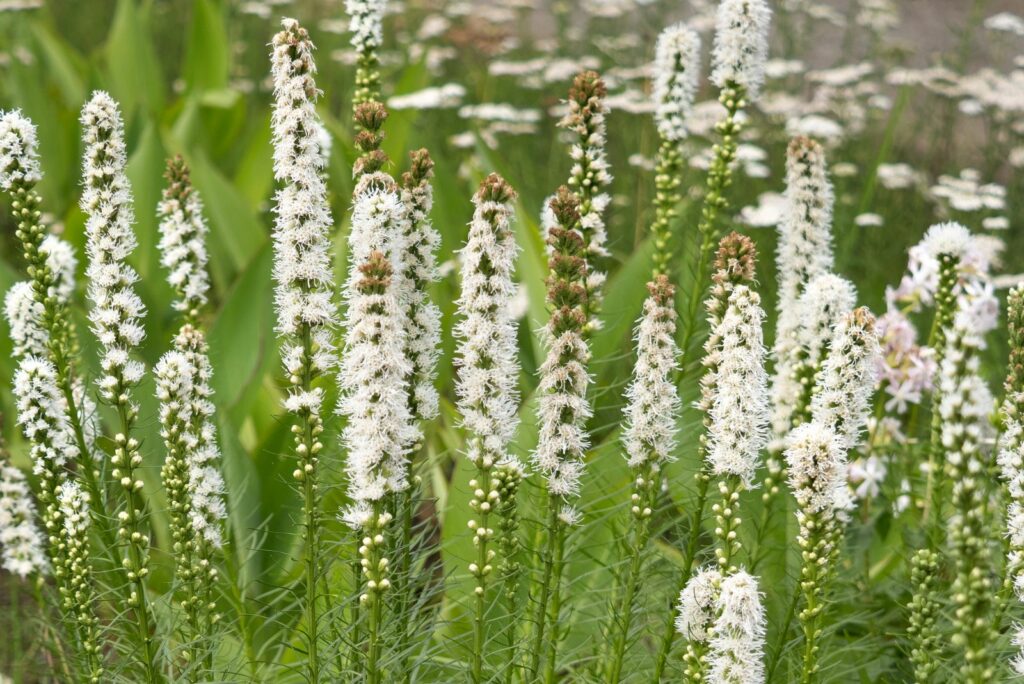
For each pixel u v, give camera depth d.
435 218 9.21
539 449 4.50
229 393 7.93
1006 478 4.78
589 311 5.68
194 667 4.95
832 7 16.86
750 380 4.51
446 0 18.19
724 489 4.66
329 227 4.40
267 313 7.87
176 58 18.30
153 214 9.62
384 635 4.64
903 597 6.22
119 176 4.68
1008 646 4.81
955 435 3.75
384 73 14.42
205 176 10.59
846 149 13.52
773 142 13.17
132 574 4.80
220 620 5.53
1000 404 5.01
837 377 4.57
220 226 10.66
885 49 14.75
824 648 5.59
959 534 3.72
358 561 4.88
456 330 4.32
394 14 17.14
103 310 4.70
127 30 13.59
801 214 5.90
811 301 5.30
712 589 4.04
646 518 4.85
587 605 5.74
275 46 4.30
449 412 7.23
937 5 18.78
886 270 11.17
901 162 14.01
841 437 4.50
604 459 5.93
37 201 4.79
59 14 19.58
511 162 12.98
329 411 5.62
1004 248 10.30
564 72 14.18
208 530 5.17
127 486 4.74
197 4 13.52
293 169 4.30
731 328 4.49
